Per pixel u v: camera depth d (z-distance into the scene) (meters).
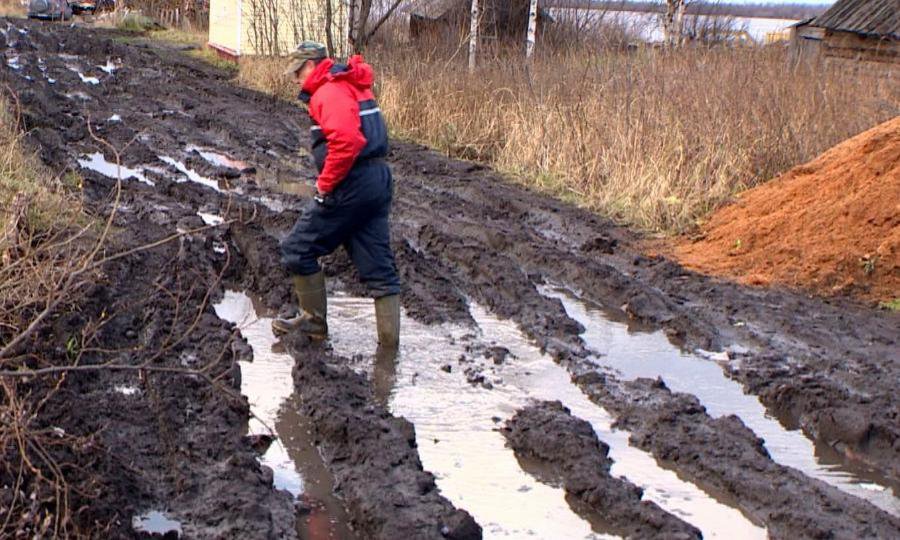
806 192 10.13
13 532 4.42
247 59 23.03
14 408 4.53
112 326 7.21
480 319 8.30
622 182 11.73
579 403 6.70
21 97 15.93
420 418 6.41
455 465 5.83
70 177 11.09
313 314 7.59
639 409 6.50
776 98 12.79
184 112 17.77
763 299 8.66
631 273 9.52
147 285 8.08
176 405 6.18
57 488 4.42
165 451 5.66
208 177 12.81
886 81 16.33
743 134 11.93
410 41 21.31
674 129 12.04
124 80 21.14
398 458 5.62
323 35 23.09
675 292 8.95
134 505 5.09
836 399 6.58
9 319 6.03
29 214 8.22
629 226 11.04
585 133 12.83
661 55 16.06
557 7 24.03
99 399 6.17
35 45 25.72
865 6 19.05
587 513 5.35
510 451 6.03
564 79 14.71
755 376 7.08
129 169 12.71
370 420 6.06
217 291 8.52
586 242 10.27
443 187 12.77
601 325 8.25
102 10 39.03
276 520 5.10
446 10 23.45
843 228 9.36
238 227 9.70
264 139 15.48
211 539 4.86
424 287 8.77
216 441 5.77
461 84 16.03
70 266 5.89
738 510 5.42
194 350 7.08
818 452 6.18
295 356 7.19
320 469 5.74
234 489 5.24
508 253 10.06
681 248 10.27
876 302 8.65
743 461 5.76
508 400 6.71
